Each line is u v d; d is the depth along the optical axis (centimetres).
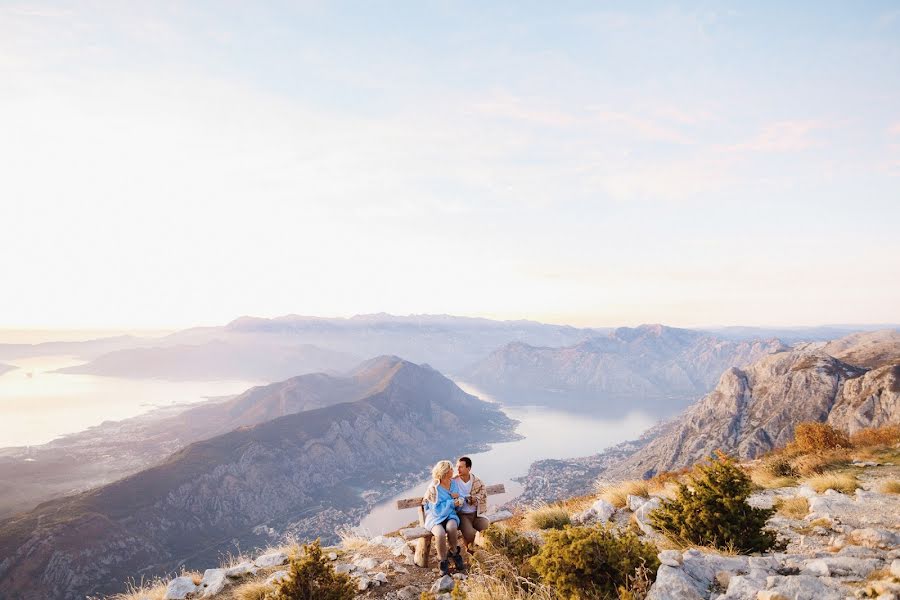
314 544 686
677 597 508
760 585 504
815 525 911
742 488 789
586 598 583
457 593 630
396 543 1010
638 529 980
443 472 817
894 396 12662
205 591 816
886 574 498
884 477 1320
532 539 865
